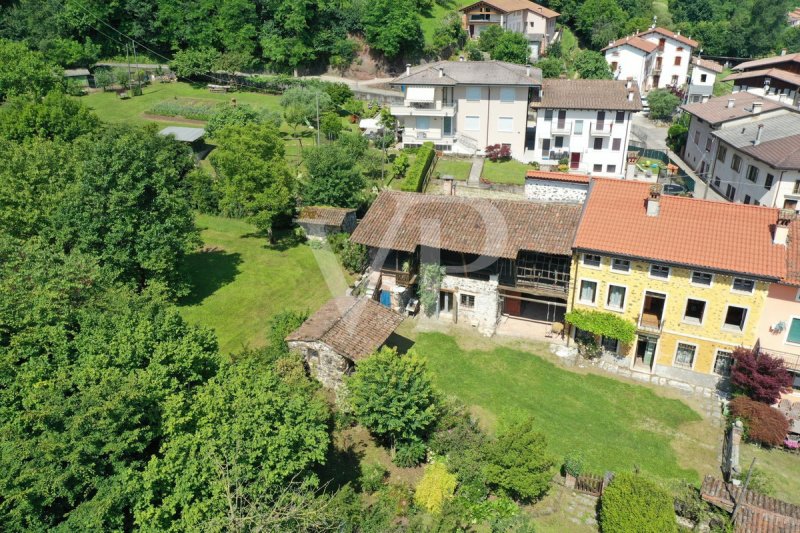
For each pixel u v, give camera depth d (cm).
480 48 10025
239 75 9312
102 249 3856
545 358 3775
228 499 2056
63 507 2152
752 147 5416
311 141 6900
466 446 2900
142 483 2080
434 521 2455
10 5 9300
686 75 10288
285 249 4912
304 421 2467
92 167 3878
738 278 3288
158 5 9294
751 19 12319
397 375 2892
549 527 2631
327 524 2333
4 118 5447
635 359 3728
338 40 9562
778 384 3139
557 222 3809
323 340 3180
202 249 4878
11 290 2745
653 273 3491
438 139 6975
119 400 2147
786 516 2517
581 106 6475
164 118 7631
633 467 2988
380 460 2944
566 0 11875
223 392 2372
